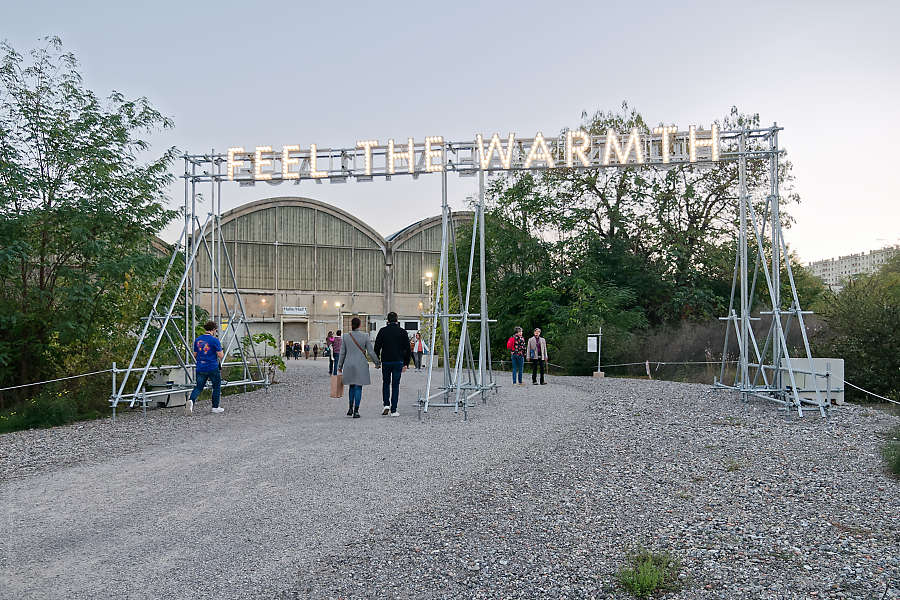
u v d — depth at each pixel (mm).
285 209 60531
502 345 35688
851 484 6934
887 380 15328
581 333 27672
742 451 8781
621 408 13406
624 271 32250
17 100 15172
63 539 5480
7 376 15492
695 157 14133
